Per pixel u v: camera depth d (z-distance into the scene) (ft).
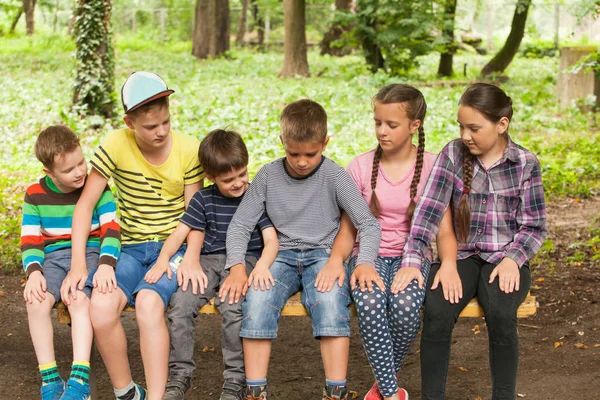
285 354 15.08
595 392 12.65
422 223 11.22
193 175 11.98
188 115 39.04
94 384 11.34
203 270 11.62
